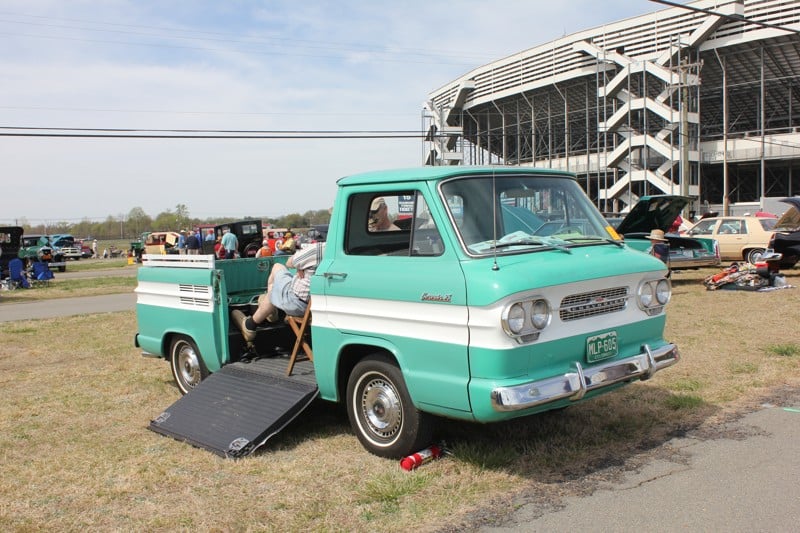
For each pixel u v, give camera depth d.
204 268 6.41
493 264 4.25
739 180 49.06
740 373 7.09
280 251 10.79
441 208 4.55
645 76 39.94
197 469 4.82
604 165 46.06
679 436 5.21
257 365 6.14
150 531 3.87
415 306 4.47
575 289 4.36
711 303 12.38
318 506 4.10
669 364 5.00
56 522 4.04
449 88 55.34
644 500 4.04
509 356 4.05
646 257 5.03
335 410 6.17
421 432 4.65
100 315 14.54
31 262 30.11
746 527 3.66
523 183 5.02
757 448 4.89
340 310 5.01
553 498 4.11
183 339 6.90
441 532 3.71
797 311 11.02
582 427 5.37
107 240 90.94
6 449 5.48
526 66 47.84
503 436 5.18
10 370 8.74
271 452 5.11
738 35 37.91
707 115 51.16
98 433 5.86
